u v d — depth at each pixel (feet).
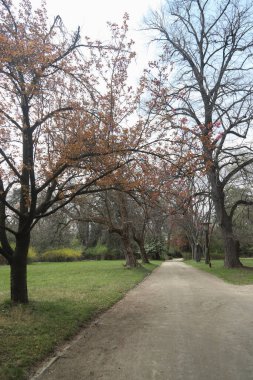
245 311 38.91
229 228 102.83
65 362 22.86
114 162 37.63
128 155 38.29
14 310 35.40
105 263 158.61
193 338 28.14
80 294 51.44
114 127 36.94
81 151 36.47
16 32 33.45
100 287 62.03
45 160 39.68
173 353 24.43
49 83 37.29
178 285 68.64
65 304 41.42
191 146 39.11
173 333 29.89
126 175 39.42
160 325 33.09
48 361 23.08
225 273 89.76
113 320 35.73
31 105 36.58
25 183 38.78
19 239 38.99
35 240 201.98
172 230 226.79
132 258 118.93
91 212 105.60
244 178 114.52
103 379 20.02
